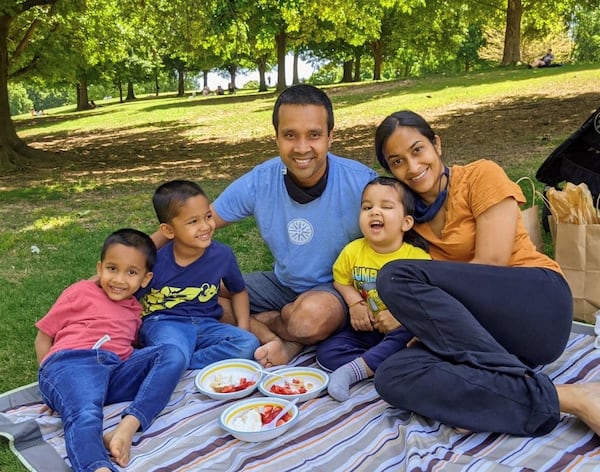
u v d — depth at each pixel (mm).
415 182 2922
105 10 14961
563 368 2998
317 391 2844
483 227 2793
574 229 3494
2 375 3369
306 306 3117
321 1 12508
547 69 21891
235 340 3207
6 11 11844
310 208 3209
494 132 11430
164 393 2713
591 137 4125
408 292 2586
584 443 2373
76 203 8461
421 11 26859
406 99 18672
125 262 3076
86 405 2557
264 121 18672
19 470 2404
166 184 3238
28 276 5137
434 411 2492
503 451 2369
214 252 3355
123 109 31250
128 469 2367
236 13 10867
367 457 2408
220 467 2363
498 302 2617
